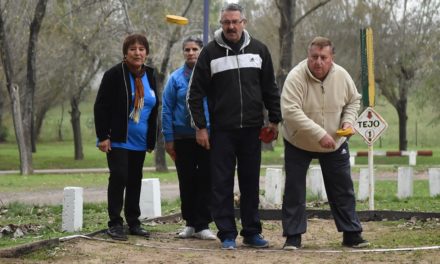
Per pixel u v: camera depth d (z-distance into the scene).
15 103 38.69
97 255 8.55
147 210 12.68
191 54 10.20
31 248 8.63
